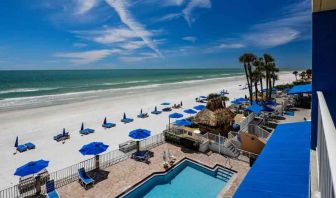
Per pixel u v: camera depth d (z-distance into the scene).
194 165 16.95
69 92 62.38
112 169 16.16
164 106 42.09
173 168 16.27
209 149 19.33
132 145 20.39
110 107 40.75
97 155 16.25
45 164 13.95
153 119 32.50
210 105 24.34
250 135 17.80
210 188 14.35
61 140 23.62
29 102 45.31
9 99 48.88
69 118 32.69
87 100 48.00
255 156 16.77
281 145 10.67
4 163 18.34
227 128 23.41
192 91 65.19
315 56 5.80
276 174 8.20
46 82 97.69
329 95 5.75
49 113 35.62
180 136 20.64
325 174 2.77
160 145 20.50
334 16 5.45
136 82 101.94
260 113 29.95
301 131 12.17
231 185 13.59
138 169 16.11
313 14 5.68
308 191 6.87
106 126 28.20
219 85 84.88
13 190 14.29
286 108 33.88
